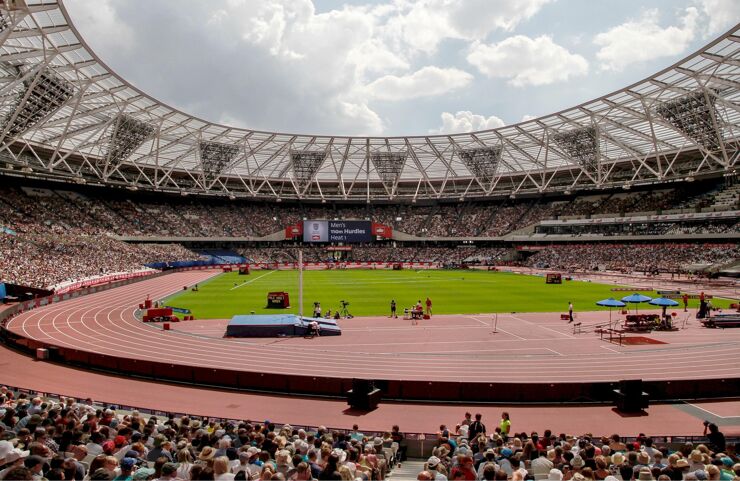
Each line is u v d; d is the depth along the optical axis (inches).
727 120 2940.5
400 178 5068.9
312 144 4320.9
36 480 285.4
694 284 2790.4
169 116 3262.8
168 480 315.0
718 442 568.4
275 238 4953.3
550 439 574.2
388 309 1947.6
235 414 818.8
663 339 1371.8
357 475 374.0
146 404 864.9
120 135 3277.6
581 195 4781.0
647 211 4015.8
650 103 2891.2
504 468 414.0
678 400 879.7
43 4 1651.1
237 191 5078.7
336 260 4931.1
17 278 2278.5
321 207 5516.7
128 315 1781.5
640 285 2770.7
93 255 3211.1
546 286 2778.1
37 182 3838.6
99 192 4350.4
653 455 511.2
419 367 1090.1
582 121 3459.6
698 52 2217.0
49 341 1343.5
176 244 4448.8
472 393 874.8
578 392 867.4
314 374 1040.2
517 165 4601.4
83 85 2417.6
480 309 1936.5
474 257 4808.1
